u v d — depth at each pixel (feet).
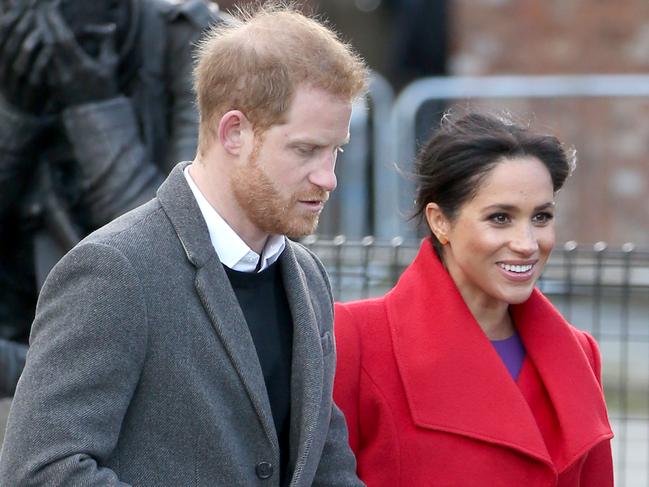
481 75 120.78
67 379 29.68
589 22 118.42
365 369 38.42
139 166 49.37
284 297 33.40
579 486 38.91
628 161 107.96
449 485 37.22
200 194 31.78
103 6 49.73
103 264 30.12
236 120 30.76
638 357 85.20
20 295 52.26
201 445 30.71
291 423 32.68
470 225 37.19
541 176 36.81
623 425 68.03
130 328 30.01
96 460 29.81
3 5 47.91
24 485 29.48
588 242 108.47
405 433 37.73
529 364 39.22
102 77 48.85
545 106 108.78
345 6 144.97
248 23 31.32
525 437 37.22
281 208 30.83
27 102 48.52
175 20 50.88
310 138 30.45
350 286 63.77
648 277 67.10
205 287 31.01
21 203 50.47
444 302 38.47
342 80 30.66
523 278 37.17
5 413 53.36
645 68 117.91
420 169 38.60
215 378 31.01
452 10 124.36
